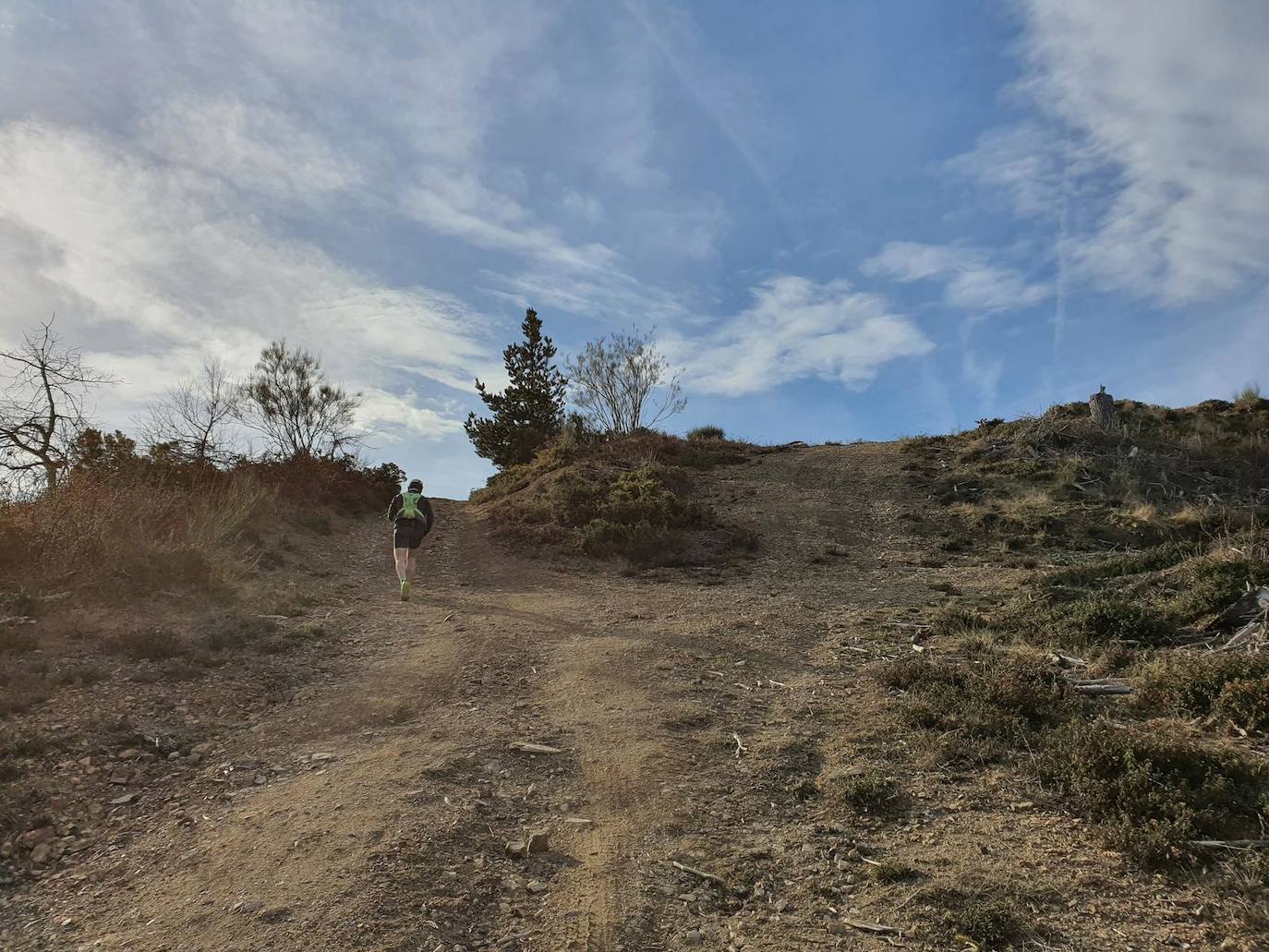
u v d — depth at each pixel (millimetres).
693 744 5203
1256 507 14250
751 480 18891
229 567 9586
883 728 5293
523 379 31250
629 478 17609
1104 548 13195
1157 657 6133
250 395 19719
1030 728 5105
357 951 3035
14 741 4648
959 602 9734
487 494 20297
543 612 9500
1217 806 3855
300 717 5656
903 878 3525
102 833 4023
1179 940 2961
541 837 3906
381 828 3969
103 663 6113
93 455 12695
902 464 19234
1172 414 20391
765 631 8422
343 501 16781
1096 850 3643
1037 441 19000
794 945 3117
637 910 3381
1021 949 2977
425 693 6227
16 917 3301
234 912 3283
